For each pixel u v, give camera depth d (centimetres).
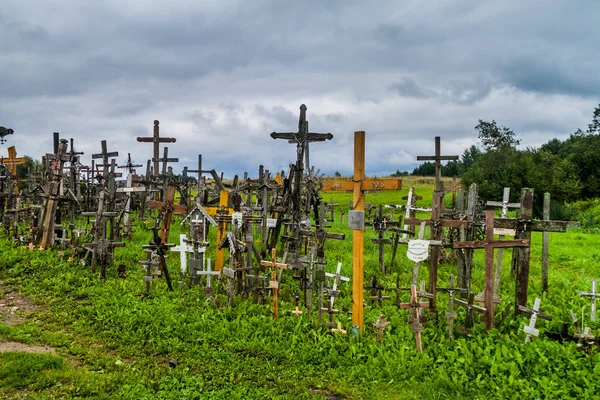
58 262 1580
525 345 941
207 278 1356
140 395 766
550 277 1673
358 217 1023
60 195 1839
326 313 1159
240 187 2228
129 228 2133
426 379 847
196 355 948
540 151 5459
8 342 968
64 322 1112
